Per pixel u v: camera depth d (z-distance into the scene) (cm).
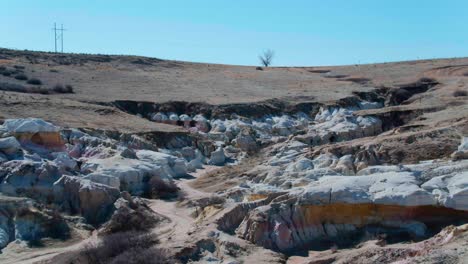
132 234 3706
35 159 5003
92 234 4147
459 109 7406
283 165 5641
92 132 6638
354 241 3578
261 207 3725
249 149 7556
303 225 3678
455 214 3600
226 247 3350
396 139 5350
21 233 4028
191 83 11450
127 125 7444
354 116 8100
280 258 3297
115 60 13000
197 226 3750
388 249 3111
